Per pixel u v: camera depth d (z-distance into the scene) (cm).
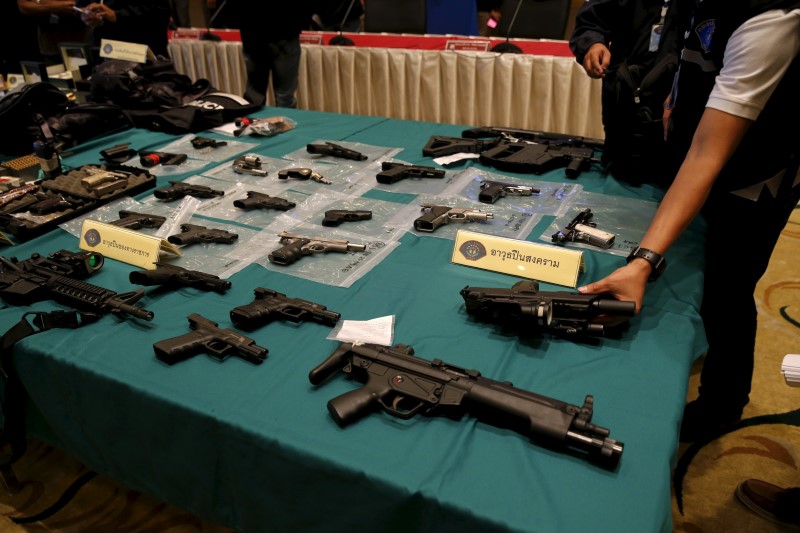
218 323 174
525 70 438
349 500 126
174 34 584
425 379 140
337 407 133
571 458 123
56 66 425
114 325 175
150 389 146
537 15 506
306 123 372
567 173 270
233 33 560
